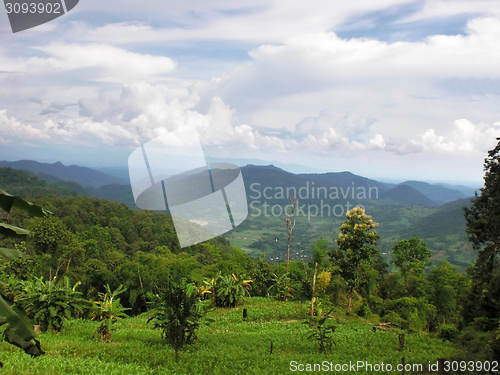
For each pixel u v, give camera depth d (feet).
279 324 73.10
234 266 108.37
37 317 53.83
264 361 43.83
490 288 58.34
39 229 108.58
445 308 88.89
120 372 35.63
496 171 62.34
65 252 108.37
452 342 59.62
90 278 100.53
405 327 80.18
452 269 94.02
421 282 94.99
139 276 96.12
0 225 15.47
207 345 50.93
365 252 90.07
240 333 62.23
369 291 97.91
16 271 93.50
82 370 33.96
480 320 58.59
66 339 50.39
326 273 98.84
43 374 31.40
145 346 49.65
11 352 37.52
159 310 46.68
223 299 86.53
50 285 56.85
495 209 61.11
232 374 38.91
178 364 40.70
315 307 79.00
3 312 14.98
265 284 109.50
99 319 62.08
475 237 65.98
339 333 65.10
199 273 99.04
